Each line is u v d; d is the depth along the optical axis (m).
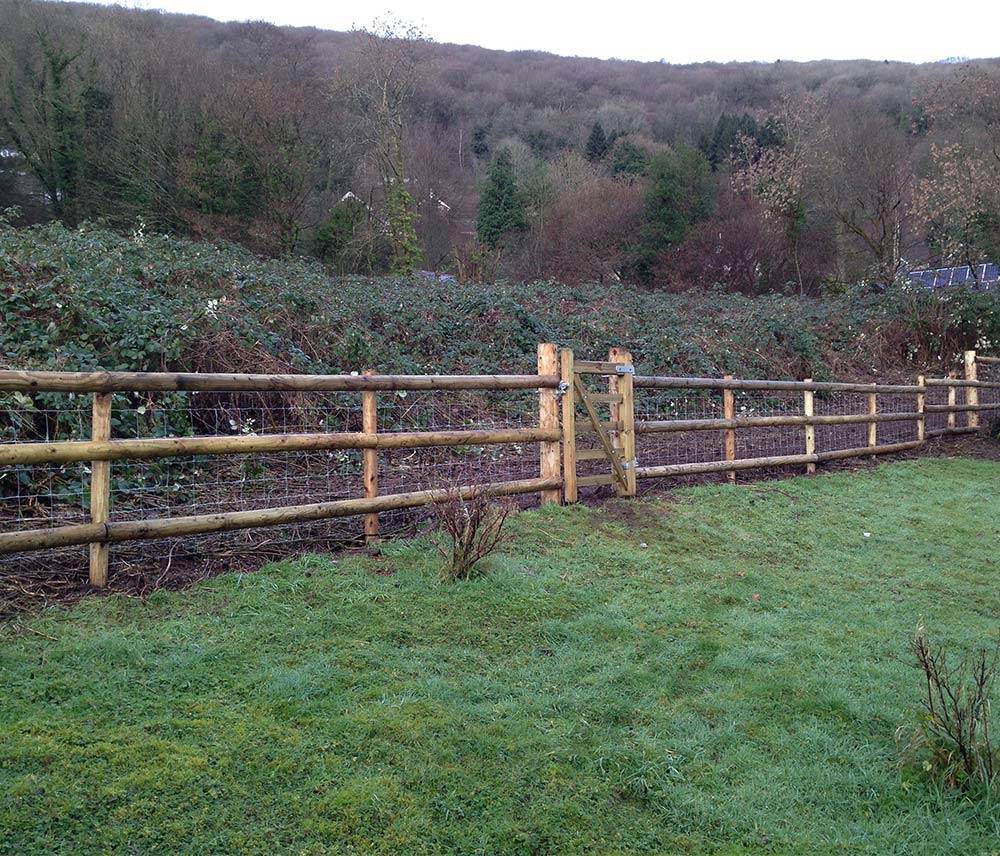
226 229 23.55
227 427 8.18
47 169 24.64
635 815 3.47
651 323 15.66
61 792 3.01
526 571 5.85
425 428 9.71
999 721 4.46
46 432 6.92
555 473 7.43
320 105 26.27
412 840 3.10
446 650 4.58
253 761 3.35
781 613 5.89
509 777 3.54
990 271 25.44
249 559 5.43
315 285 12.47
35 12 26.30
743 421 9.70
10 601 4.44
